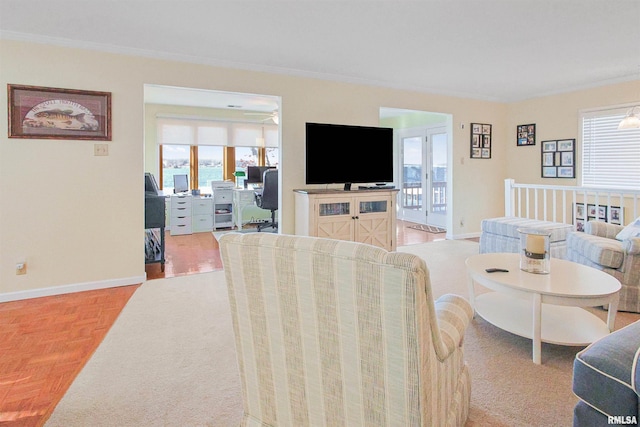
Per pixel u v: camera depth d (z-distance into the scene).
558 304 2.00
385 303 0.94
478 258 2.74
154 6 2.70
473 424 1.56
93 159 3.45
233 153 7.33
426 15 2.87
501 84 5.02
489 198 6.02
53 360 2.14
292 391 1.20
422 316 0.93
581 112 5.14
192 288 3.47
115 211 3.55
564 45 3.53
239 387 1.87
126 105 3.56
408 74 4.52
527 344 2.30
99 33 3.19
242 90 4.11
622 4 2.70
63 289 3.37
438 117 7.04
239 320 1.27
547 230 3.89
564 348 2.25
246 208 7.25
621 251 2.80
